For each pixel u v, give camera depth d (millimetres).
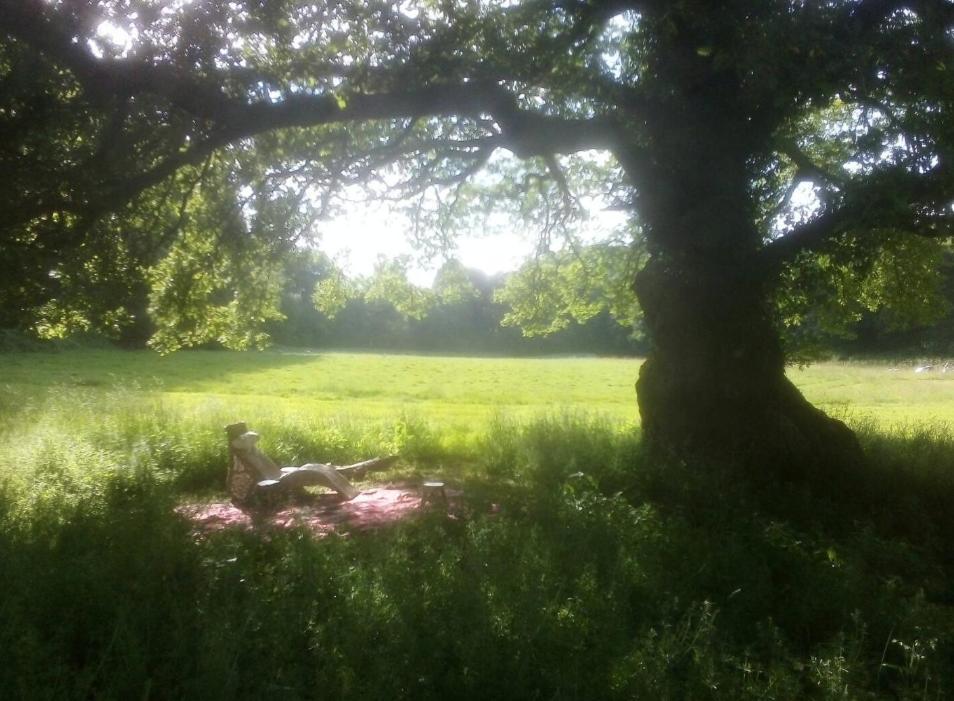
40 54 9172
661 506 9195
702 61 10320
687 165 10594
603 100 11070
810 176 11961
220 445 12273
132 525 6996
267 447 12961
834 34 9234
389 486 11250
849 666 5207
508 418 16703
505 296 16953
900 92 9133
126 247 11500
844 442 10773
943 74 8859
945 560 8438
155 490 9195
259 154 12680
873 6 9555
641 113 10867
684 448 10750
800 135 12539
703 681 4883
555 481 10773
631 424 15969
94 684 4789
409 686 4738
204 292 13906
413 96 10680
